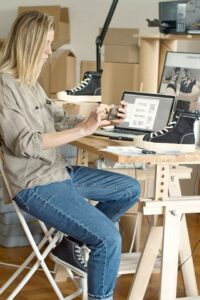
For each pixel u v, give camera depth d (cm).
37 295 278
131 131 278
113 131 278
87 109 314
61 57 426
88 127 222
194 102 297
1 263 315
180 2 323
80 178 248
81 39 482
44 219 220
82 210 216
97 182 246
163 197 235
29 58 226
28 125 226
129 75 377
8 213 338
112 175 251
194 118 230
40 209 219
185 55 311
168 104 278
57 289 238
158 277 305
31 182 221
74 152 347
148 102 282
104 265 211
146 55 351
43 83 430
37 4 489
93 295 214
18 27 228
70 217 214
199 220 423
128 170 303
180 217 234
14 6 491
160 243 248
